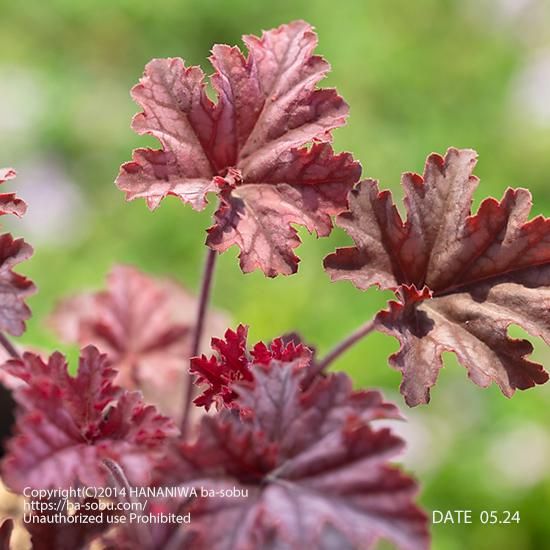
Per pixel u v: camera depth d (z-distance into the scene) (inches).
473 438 34.2
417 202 18.6
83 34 49.5
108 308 22.8
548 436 33.9
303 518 16.2
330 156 18.6
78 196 43.8
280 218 18.4
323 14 49.9
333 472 16.4
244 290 38.9
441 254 18.6
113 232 42.9
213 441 16.5
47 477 16.4
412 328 18.3
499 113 46.7
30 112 45.9
